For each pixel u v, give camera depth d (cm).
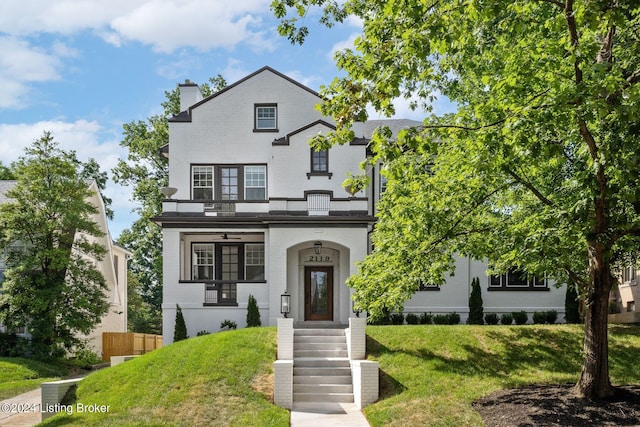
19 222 2667
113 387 1575
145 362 1705
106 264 3731
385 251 1534
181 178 2738
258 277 2836
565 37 1083
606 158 966
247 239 2845
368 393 1506
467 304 2661
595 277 1301
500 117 1137
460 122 1148
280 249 2569
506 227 1379
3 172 4369
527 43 1267
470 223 1448
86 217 2828
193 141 2758
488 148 1094
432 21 956
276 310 2545
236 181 2750
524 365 1655
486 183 1292
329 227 2577
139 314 5316
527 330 1894
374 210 2717
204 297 2605
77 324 2628
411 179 1377
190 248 2838
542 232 1104
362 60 1079
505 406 1314
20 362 2439
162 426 1305
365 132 3019
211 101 2778
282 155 2681
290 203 2612
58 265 2630
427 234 1395
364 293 1559
